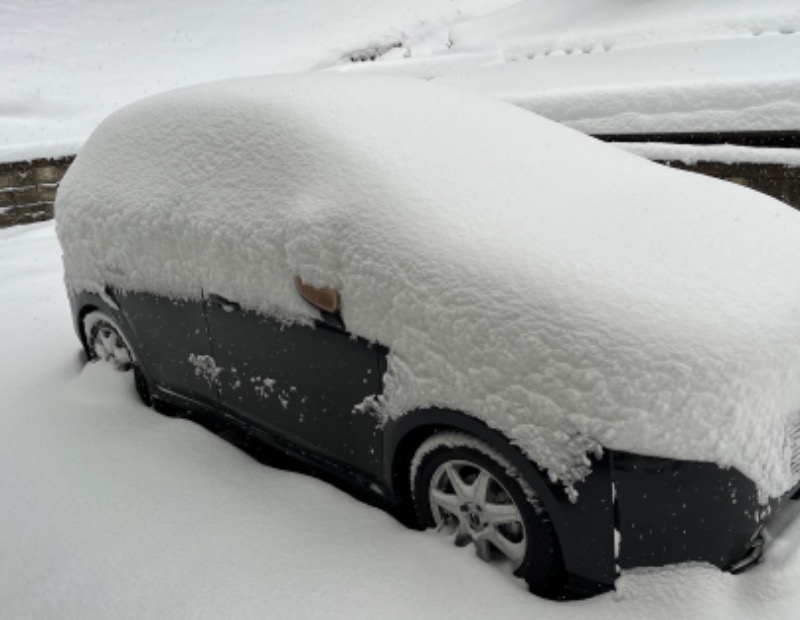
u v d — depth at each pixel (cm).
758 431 186
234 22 2105
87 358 394
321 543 238
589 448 190
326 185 252
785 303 204
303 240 243
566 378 193
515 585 212
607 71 836
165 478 281
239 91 308
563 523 198
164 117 321
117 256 314
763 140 529
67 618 221
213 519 254
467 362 208
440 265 218
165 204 292
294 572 225
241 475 280
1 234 709
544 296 203
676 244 222
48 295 529
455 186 245
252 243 259
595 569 199
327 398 252
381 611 207
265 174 269
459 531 228
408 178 246
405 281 221
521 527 214
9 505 276
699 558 191
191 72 1745
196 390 307
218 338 284
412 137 269
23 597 232
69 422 329
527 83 883
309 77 324
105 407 338
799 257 228
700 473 183
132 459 295
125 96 1552
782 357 192
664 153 562
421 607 207
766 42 763
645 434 184
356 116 278
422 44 1911
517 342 200
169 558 237
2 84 1523
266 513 255
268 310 260
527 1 1278
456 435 218
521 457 200
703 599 186
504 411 202
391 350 226
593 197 252
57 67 1705
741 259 218
